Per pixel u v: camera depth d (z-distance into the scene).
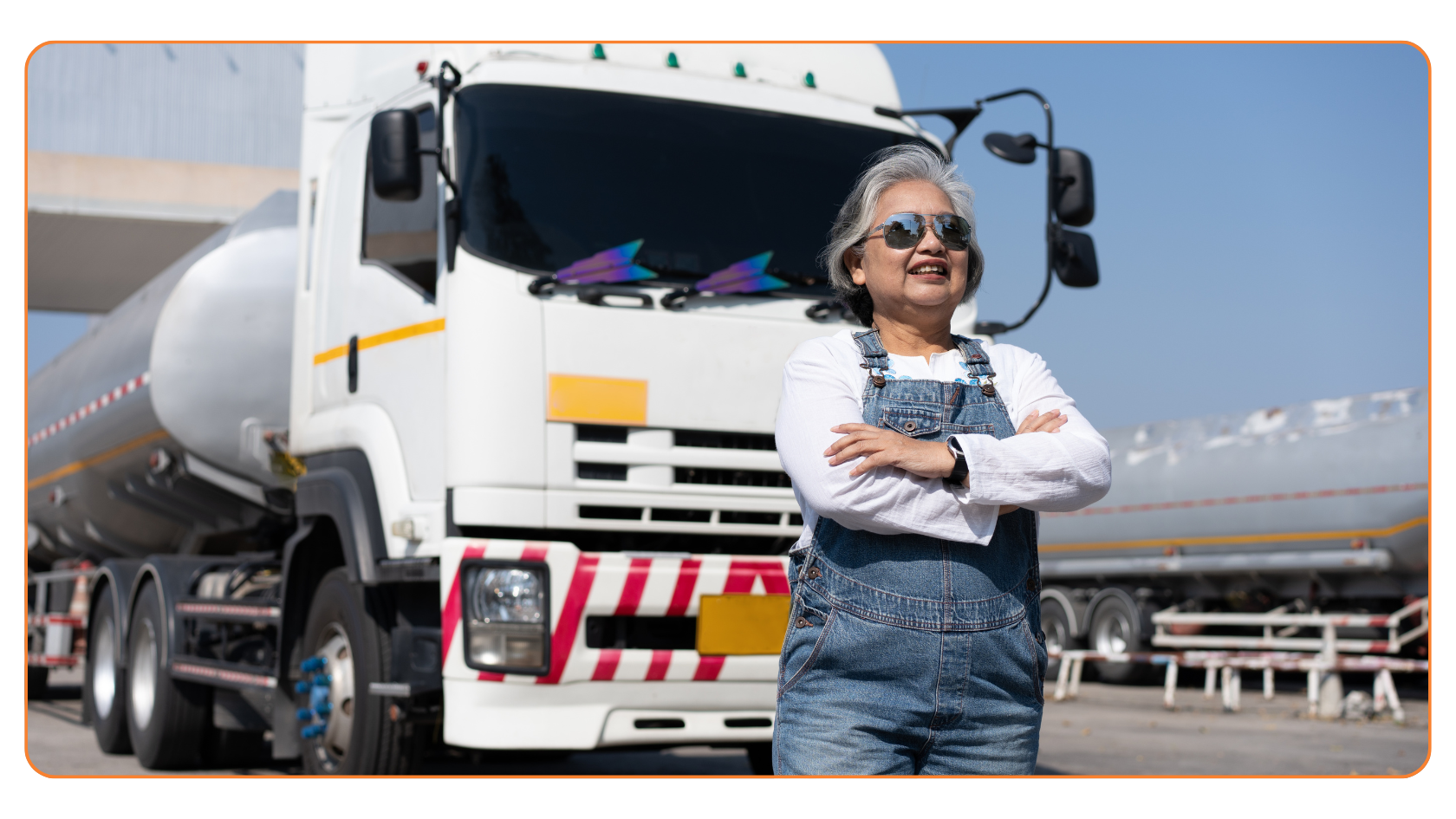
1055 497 2.36
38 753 8.29
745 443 5.20
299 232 6.53
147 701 7.70
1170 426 15.62
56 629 10.43
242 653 6.97
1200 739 9.34
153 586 7.81
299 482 6.13
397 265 5.46
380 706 5.40
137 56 19.59
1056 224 5.62
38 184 17.34
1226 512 14.19
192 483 8.42
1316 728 10.36
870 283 2.57
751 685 5.09
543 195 5.11
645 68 5.58
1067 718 11.24
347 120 6.25
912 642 2.34
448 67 5.07
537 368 4.88
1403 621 12.95
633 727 4.94
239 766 7.66
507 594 4.80
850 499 2.33
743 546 5.23
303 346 6.30
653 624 5.07
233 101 20.09
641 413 4.98
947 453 2.34
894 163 2.61
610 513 4.97
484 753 6.17
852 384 2.48
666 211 5.26
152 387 7.87
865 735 2.37
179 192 17.98
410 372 5.25
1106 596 15.55
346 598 5.68
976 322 5.60
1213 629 15.01
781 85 5.84
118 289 20.11
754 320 5.22
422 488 5.11
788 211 5.46
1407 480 12.37
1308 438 13.49
